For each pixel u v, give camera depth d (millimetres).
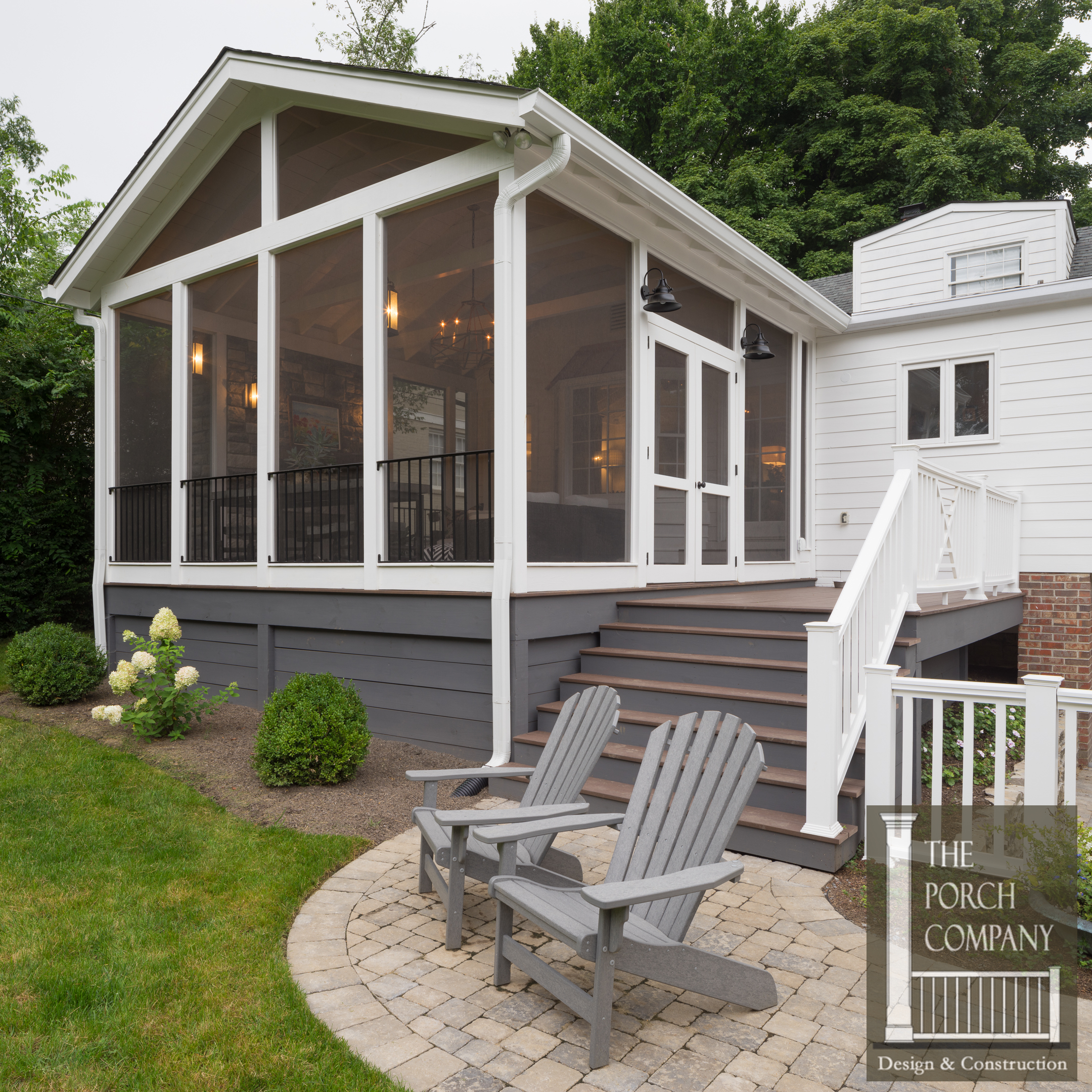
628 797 4078
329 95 5621
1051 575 7844
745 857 3723
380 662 5676
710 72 20953
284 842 3775
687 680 4914
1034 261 9070
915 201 17328
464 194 5285
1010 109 21734
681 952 2348
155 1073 2092
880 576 4320
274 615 6328
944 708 6508
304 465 6207
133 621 7922
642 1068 2162
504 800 4543
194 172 7141
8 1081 2055
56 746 5344
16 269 11453
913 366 8594
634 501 5941
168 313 7594
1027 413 7965
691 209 5691
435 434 5387
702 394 6875
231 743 5504
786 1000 2510
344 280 5992
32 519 9711
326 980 2607
